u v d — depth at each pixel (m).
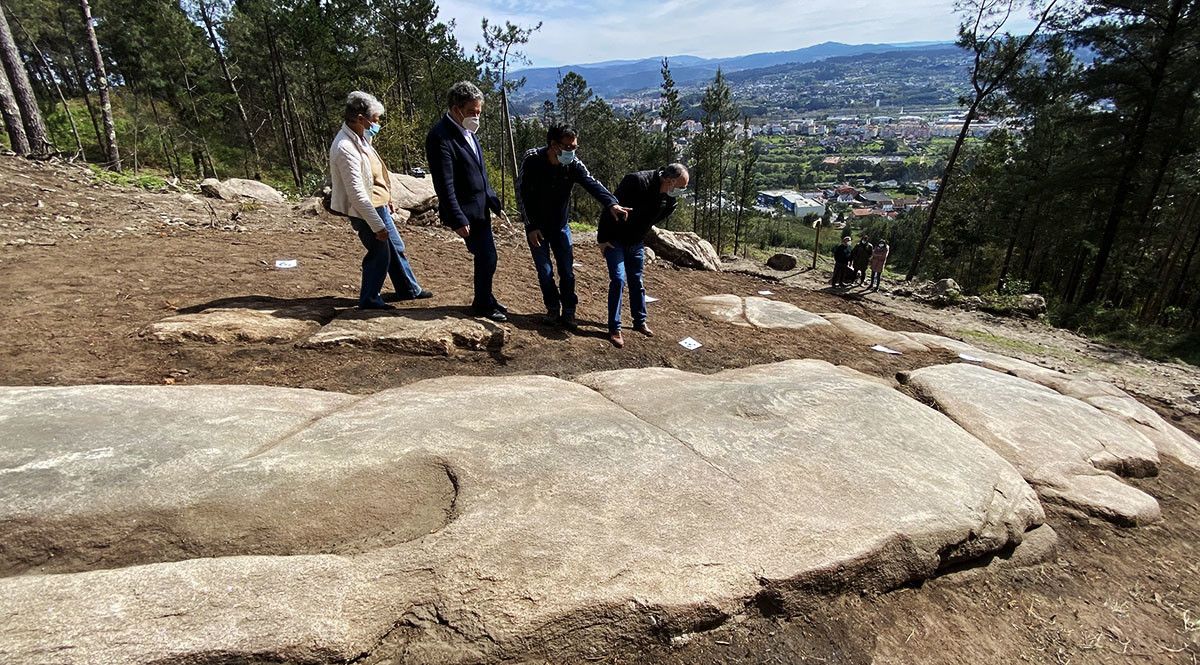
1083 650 2.52
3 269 4.66
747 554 2.39
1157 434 4.93
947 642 2.44
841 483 2.95
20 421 2.46
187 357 3.64
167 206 8.57
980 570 2.91
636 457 2.88
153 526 2.10
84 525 2.04
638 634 2.09
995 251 27.20
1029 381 5.54
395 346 4.15
